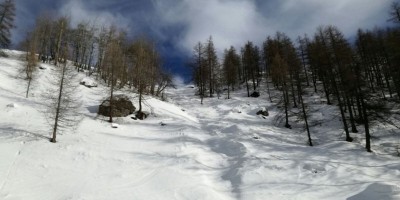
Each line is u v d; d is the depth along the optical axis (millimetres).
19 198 13305
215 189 15883
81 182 15461
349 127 29250
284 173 17000
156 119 30359
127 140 22734
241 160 19469
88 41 54969
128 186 15516
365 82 24016
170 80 43719
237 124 29766
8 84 32625
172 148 21531
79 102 31297
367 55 42250
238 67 60375
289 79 34125
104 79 44438
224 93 52656
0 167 15828
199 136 25453
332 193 14516
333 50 27812
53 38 53000
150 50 40219
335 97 31234
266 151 21516
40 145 19125
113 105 29516
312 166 17734
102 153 19453
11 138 19531
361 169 17516
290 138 27078
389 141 24641
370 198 12945
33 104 27438
